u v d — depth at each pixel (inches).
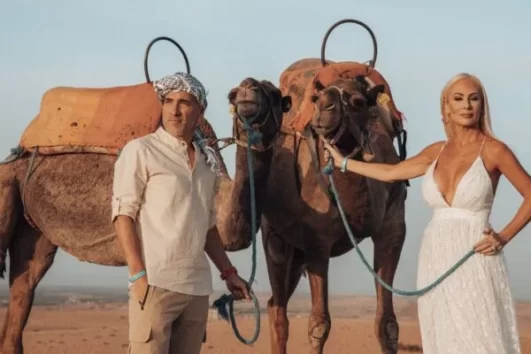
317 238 386.6
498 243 255.8
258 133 340.5
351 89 356.5
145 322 245.6
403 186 410.0
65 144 432.8
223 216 372.5
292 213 402.9
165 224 248.7
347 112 352.5
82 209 429.7
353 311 2022.6
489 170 262.2
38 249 459.8
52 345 908.6
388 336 398.3
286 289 431.5
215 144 388.5
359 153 366.6
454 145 269.0
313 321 380.2
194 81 257.3
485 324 254.5
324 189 377.1
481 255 257.6
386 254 406.0
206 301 255.1
